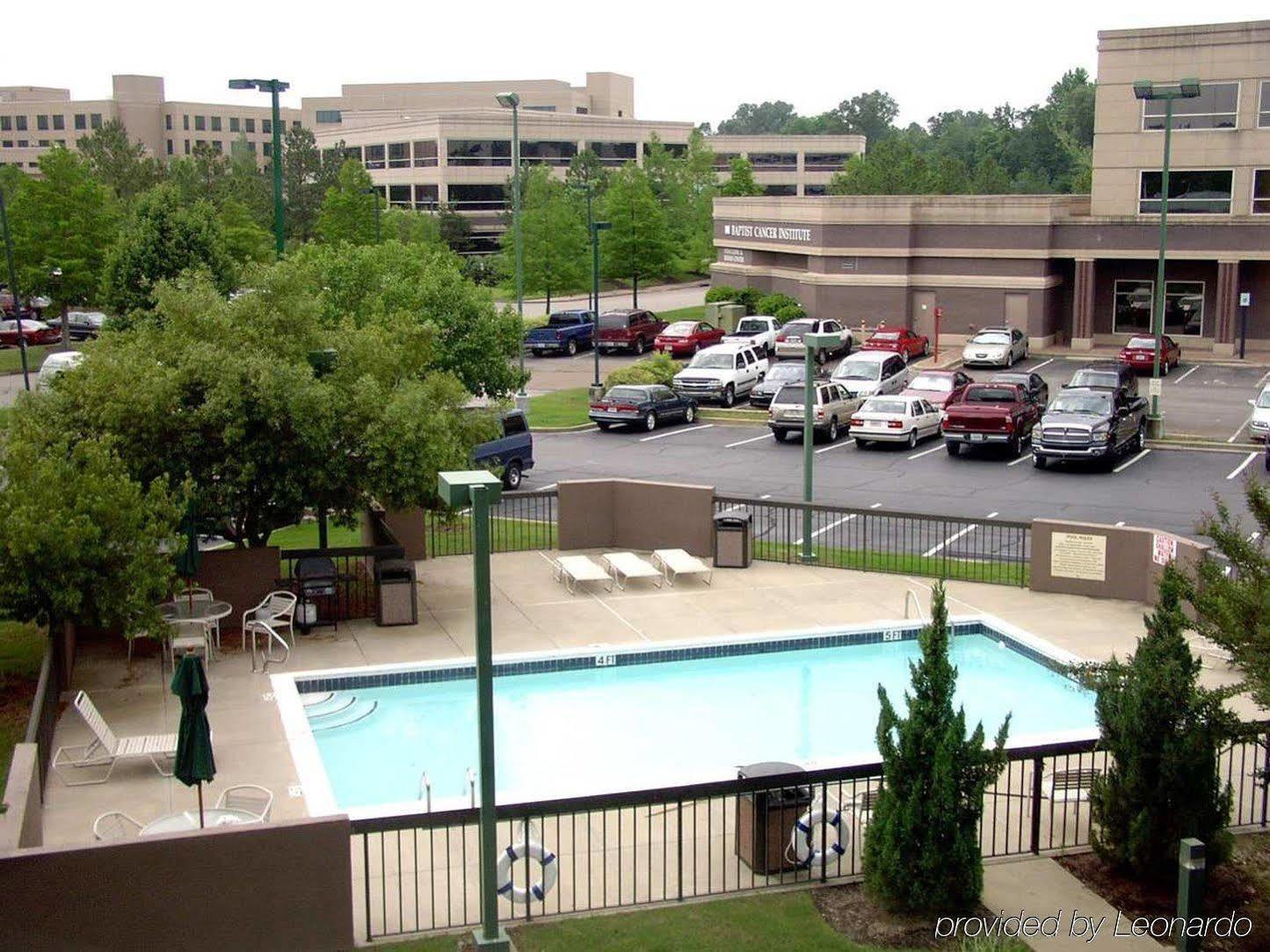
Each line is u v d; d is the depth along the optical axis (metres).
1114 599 20.66
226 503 18.55
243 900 9.83
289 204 86.88
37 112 144.25
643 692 17.45
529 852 10.84
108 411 17.95
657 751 15.31
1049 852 11.89
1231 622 10.72
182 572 18.06
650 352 58.34
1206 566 11.44
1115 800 11.23
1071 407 32.69
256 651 17.36
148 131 144.12
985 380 39.94
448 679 17.17
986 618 19.47
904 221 54.47
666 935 10.28
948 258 54.59
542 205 71.19
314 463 19.02
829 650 18.88
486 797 9.70
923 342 52.28
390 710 16.56
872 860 10.72
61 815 12.61
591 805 10.69
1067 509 27.64
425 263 37.84
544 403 43.59
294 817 12.52
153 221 44.31
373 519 22.83
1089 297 52.75
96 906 9.57
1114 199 52.03
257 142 147.50
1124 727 11.07
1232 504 27.86
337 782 14.30
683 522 23.12
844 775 11.34
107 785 13.38
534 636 18.73
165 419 18.30
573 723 16.25
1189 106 50.28
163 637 16.39
